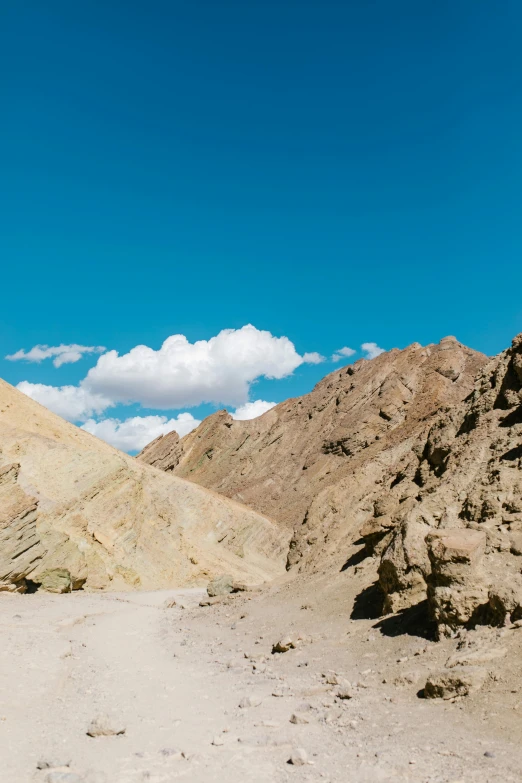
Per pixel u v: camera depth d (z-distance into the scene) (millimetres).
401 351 107312
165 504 54906
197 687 12922
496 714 8680
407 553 15781
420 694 10250
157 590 42656
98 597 33875
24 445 44969
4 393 51156
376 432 90625
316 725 9672
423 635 13086
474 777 7027
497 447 18062
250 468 110875
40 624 20922
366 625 15750
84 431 57688
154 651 17953
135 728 9836
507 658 10039
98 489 45812
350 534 28172
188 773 7820
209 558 53594
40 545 34250
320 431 105438
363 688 11320
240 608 24203
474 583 12203
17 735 9219
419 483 22484
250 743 8898
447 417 23281
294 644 15867
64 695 11938
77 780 7402
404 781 7156
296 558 31625
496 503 14695
